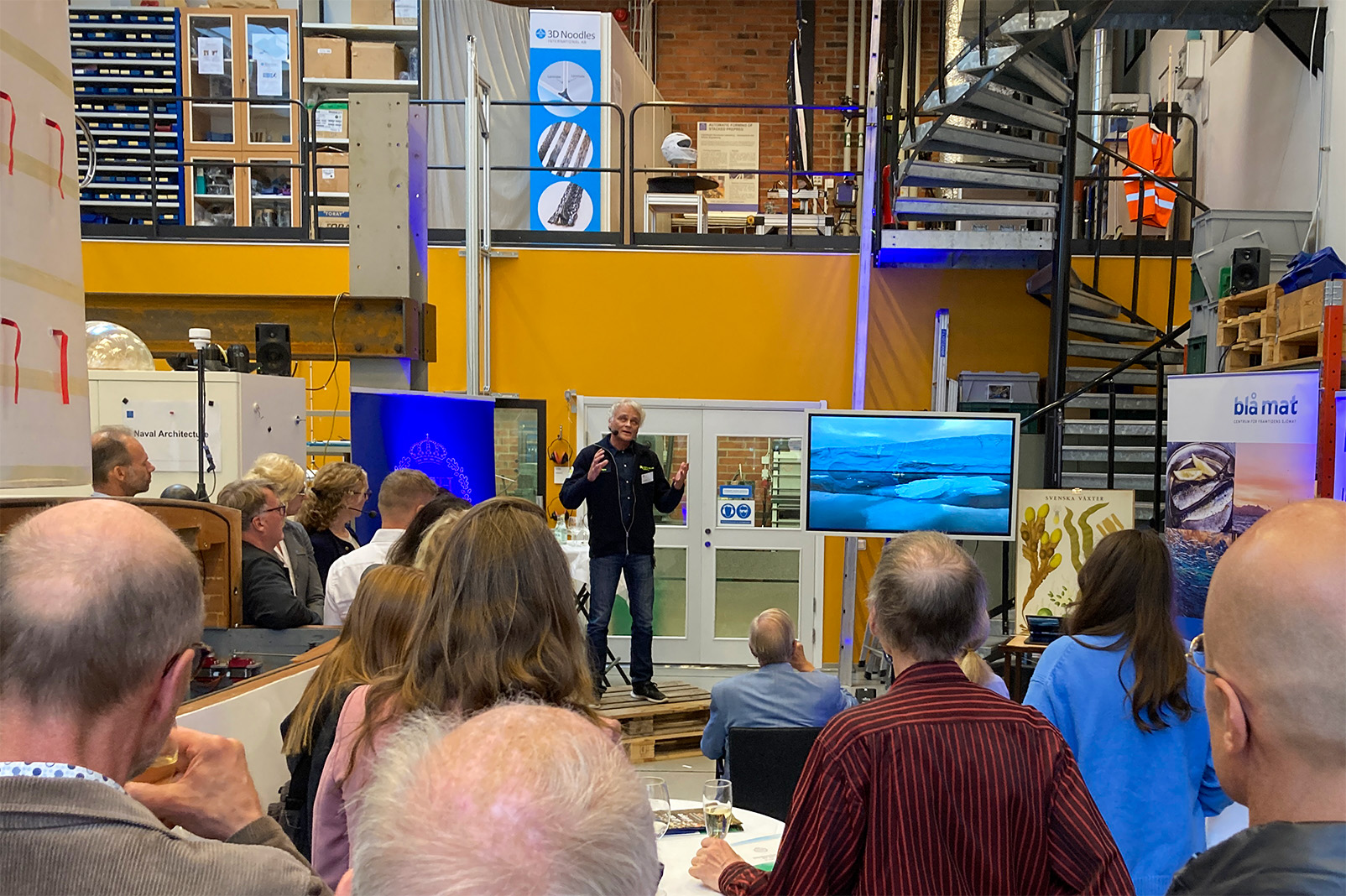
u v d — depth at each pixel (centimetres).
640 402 672
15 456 105
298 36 798
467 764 58
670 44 983
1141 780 179
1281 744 80
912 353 669
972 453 507
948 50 606
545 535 149
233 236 655
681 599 684
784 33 980
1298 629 78
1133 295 639
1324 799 78
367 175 470
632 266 671
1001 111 561
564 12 759
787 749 280
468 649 140
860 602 673
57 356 115
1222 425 422
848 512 517
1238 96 695
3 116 103
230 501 291
